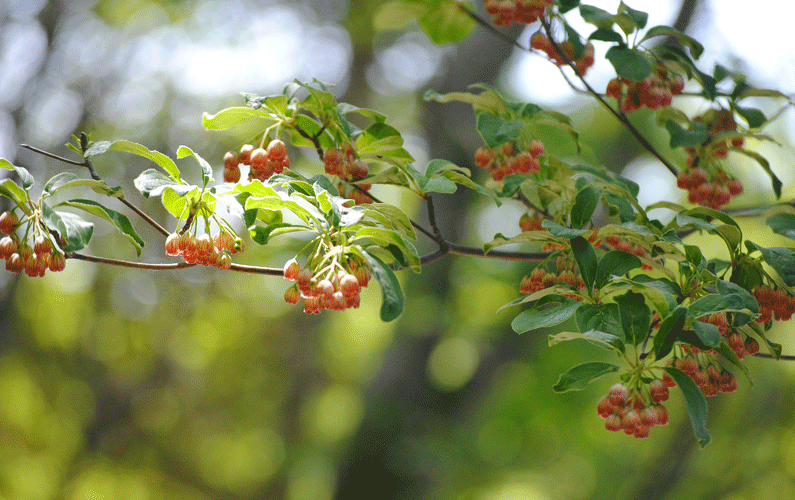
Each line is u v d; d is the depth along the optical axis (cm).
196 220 272
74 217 279
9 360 1384
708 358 287
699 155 396
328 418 1842
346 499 911
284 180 274
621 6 342
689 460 1259
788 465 1270
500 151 374
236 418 1755
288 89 323
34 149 274
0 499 1501
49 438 1555
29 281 1314
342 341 1836
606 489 1404
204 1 1230
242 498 1822
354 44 1234
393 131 337
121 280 1423
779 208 355
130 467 1641
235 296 1579
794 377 1173
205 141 1165
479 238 1316
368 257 232
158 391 1608
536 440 1456
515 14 358
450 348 1252
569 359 1312
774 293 285
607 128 1173
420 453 918
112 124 1162
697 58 366
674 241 273
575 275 301
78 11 1120
